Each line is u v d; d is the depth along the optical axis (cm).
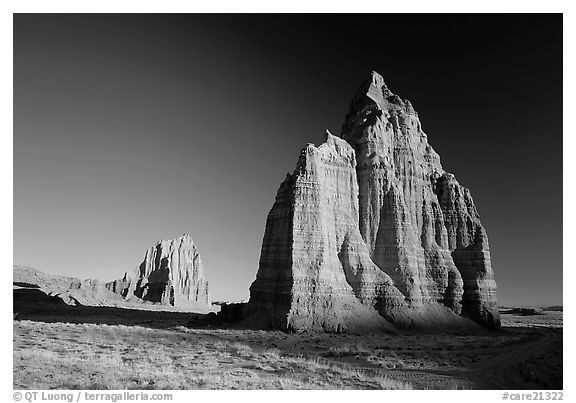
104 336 5956
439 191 11131
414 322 8662
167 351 5047
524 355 5597
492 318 9900
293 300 7650
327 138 9588
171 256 19200
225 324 8394
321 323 7569
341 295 8194
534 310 19762
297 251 8062
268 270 8419
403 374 4259
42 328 6141
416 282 9300
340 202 9169
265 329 7575
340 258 8838
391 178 10062
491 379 4122
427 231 10338
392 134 10838
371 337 7281
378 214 9750
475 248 10638
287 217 8531
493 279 10456
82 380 3123
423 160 11262
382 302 8700
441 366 4750
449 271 10056
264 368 4119
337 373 4100
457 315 9675
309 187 8475
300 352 5488
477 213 11269
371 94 11700
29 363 3547
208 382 3275
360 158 10194
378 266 9431
